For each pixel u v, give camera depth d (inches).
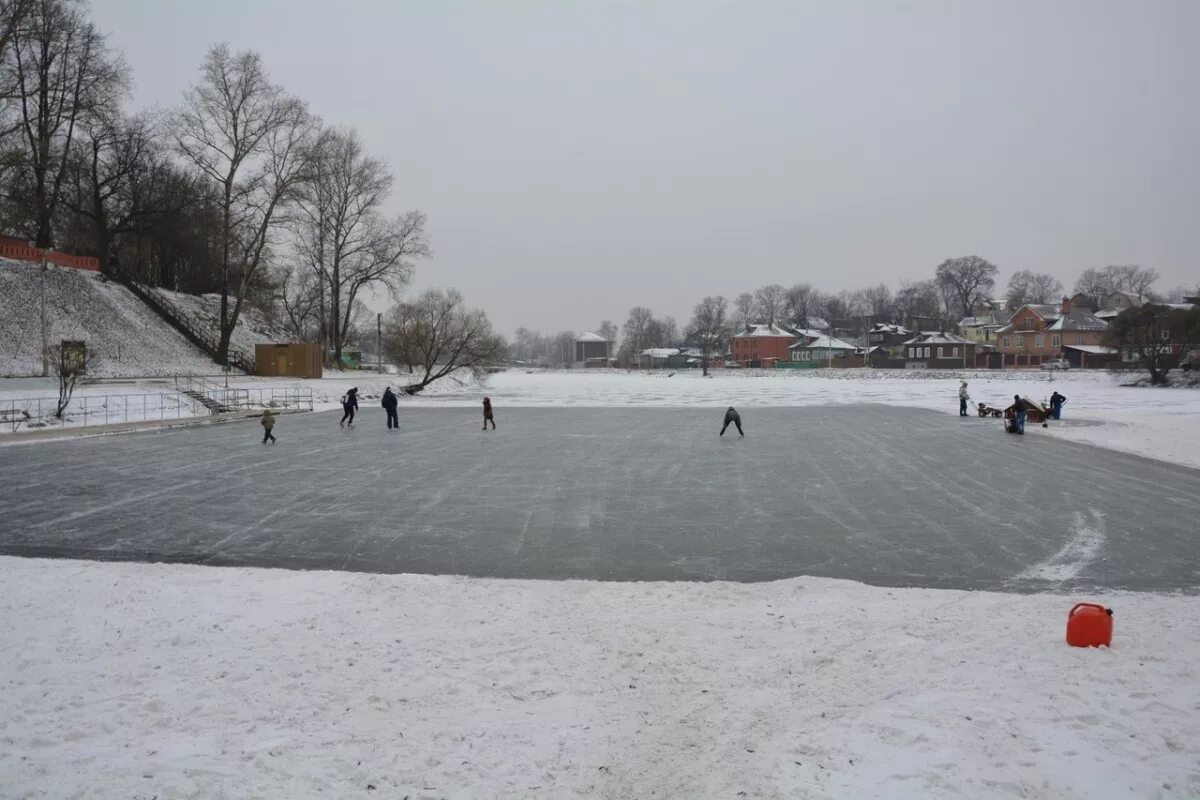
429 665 314.8
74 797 216.2
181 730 257.6
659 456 974.4
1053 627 352.2
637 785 225.5
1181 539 535.8
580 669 311.0
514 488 748.6
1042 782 220.4
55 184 2132.1
